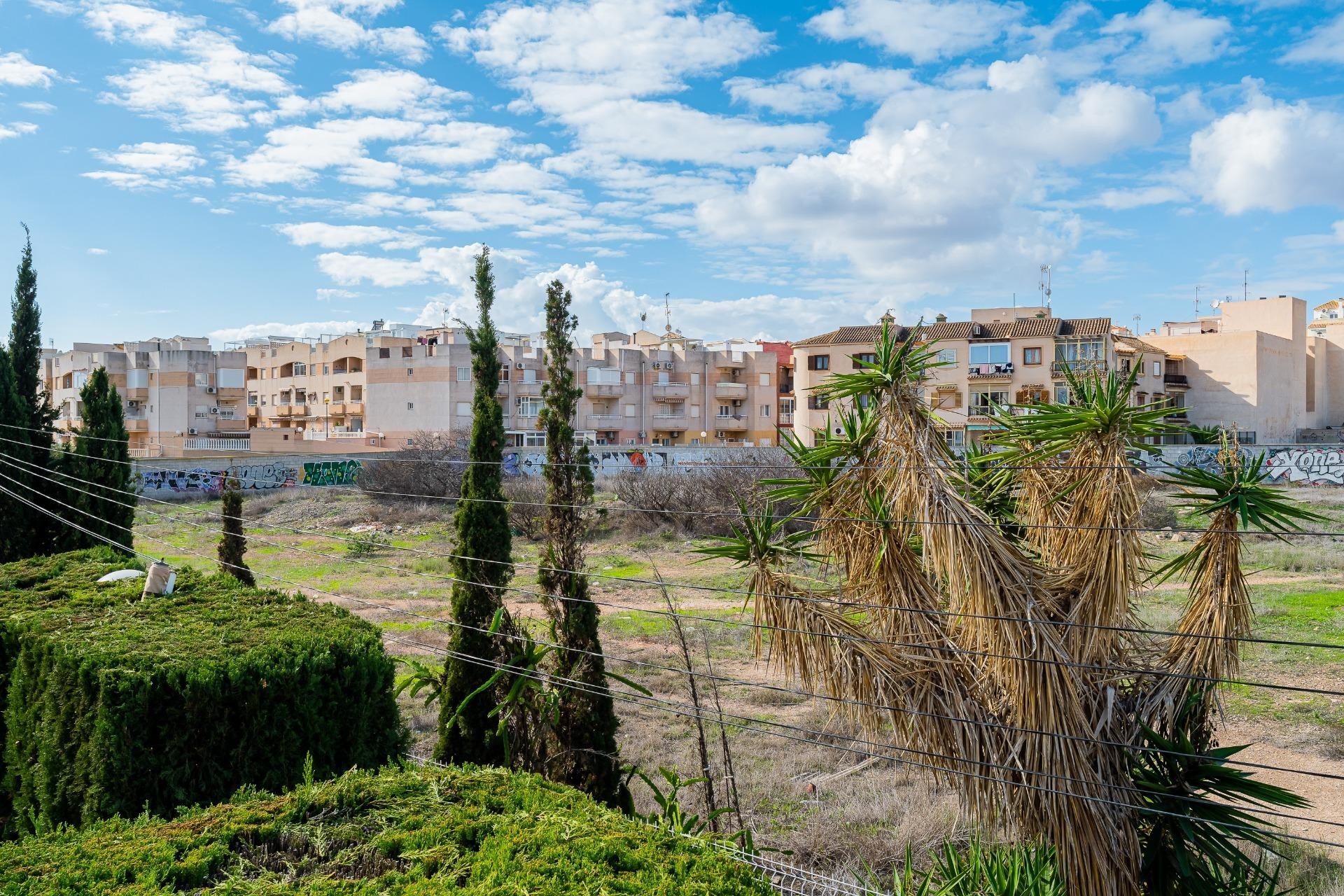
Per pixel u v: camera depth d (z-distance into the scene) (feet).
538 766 23.48
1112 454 14.10
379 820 14.11
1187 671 14.06
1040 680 13.66
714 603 63.36
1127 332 188.65
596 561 79.82
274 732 20.07
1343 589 65.77
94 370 45.47
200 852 12.93
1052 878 14.84
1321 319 261.85
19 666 23.30
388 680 22.48
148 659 19.90
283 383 241.55
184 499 134.00
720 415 242.37
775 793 29.58
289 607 25.57
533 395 211.41
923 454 14.78
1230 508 13.92
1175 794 14.15
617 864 12.92
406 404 207.21
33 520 43.65
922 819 26.07
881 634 15.47
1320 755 35.24
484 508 24.98
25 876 12.26
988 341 163.32
